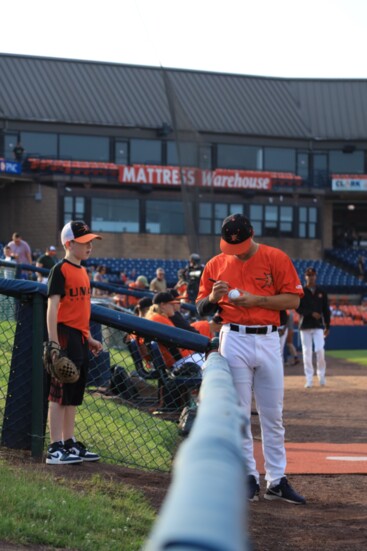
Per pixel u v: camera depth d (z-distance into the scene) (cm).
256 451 984
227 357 706
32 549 452
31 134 5091
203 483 129
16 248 2381
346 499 726
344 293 5450
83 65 5494
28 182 5038
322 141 5794
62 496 561
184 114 2147
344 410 1412
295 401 1545
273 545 549
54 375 676
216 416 189
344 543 562
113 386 1030
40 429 739
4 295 791
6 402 752
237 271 712
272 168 5703
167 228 5275
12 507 506
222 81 5894
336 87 6100
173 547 114
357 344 3625
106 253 5144
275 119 5788
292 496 704
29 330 752
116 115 5294
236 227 696
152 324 766
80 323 705
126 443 833
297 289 704
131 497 610
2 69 5269
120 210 5169
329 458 936
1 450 739
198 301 732
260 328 702
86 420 916
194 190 2192
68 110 5194
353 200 5919
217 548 114
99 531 508
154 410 1020
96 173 5053
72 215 5038
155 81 5616
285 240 5628
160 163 5350
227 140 5603
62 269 693
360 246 6244
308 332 1816
